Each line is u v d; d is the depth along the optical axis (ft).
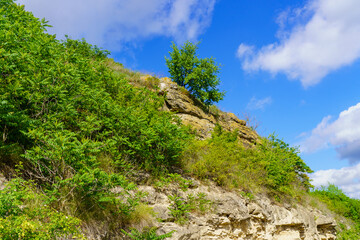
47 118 21.02
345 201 72.95
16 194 13.87
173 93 56.49
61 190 18.38
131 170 26.32
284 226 38.55
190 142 37.24
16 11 25.85
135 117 28.84
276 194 41.91
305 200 50.65
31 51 22.52
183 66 74.23
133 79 53.98
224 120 67.31
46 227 13.89
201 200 28.63
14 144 18.63
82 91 25.67
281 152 52.65
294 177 50.83
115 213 21.20
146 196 25.45
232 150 43.39
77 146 18.21
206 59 73.20
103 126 28.09
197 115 57.11
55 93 21.35
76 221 15.83
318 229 48.70
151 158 30.17
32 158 17.62
